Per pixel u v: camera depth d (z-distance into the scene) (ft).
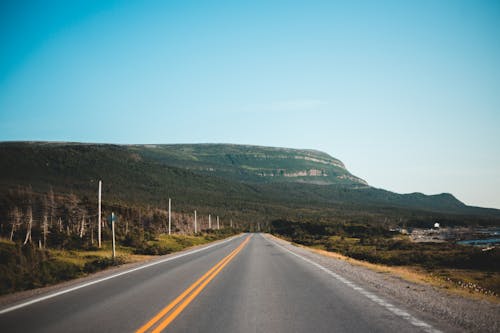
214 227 409.90
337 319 21.35
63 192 448.65
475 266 132.16
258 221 580.71
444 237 452.76
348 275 44.09
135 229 191.01
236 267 54.85
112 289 34.42
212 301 27.55
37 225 181.16
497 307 24.29
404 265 145.69
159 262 66.69
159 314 23.25
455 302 26.07
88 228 183.32
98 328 20.12
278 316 22.40
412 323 20.06
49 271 48.57
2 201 197.06
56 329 20.11
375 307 24.54
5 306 27.07
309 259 71.26
